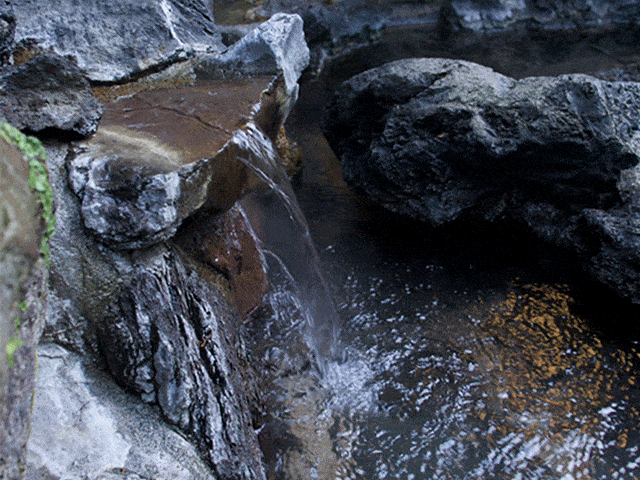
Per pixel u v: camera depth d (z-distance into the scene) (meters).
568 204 4.93
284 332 4.30
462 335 4.43
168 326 3.01
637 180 4.66
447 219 5.11
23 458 1.91
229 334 3.56
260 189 4.66
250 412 3.48
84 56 4.43
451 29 10.66
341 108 5.62
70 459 2.66
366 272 5.04
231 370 3.35
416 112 5.03
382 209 5.79
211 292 3.57
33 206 2.02
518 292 4.84
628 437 3.67
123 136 3.43
